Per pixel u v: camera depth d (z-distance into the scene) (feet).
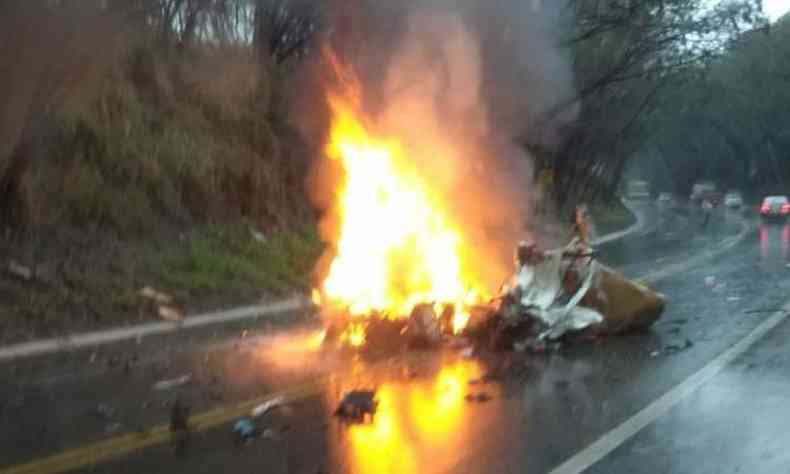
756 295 56.13
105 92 58.59
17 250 47.73
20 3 38.24
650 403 30.09
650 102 173.17
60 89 44.75
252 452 24.71
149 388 32.32
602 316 41.83
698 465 23.61
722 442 25.62
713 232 132.36
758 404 29.84
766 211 173.06
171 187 61.93
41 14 39.11
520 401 30.53
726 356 37.58
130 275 51.37
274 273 61.87
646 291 43.11
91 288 47.60
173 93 67.87
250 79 74.33
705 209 204.54
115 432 26.58
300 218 72.95
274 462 23.88
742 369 35.09
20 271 45.68
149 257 54.70
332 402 30.30
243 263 60.29
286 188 73.61
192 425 27.22
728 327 44.60
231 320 48.91
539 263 42.06
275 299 56.54
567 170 121.49
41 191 50.80
